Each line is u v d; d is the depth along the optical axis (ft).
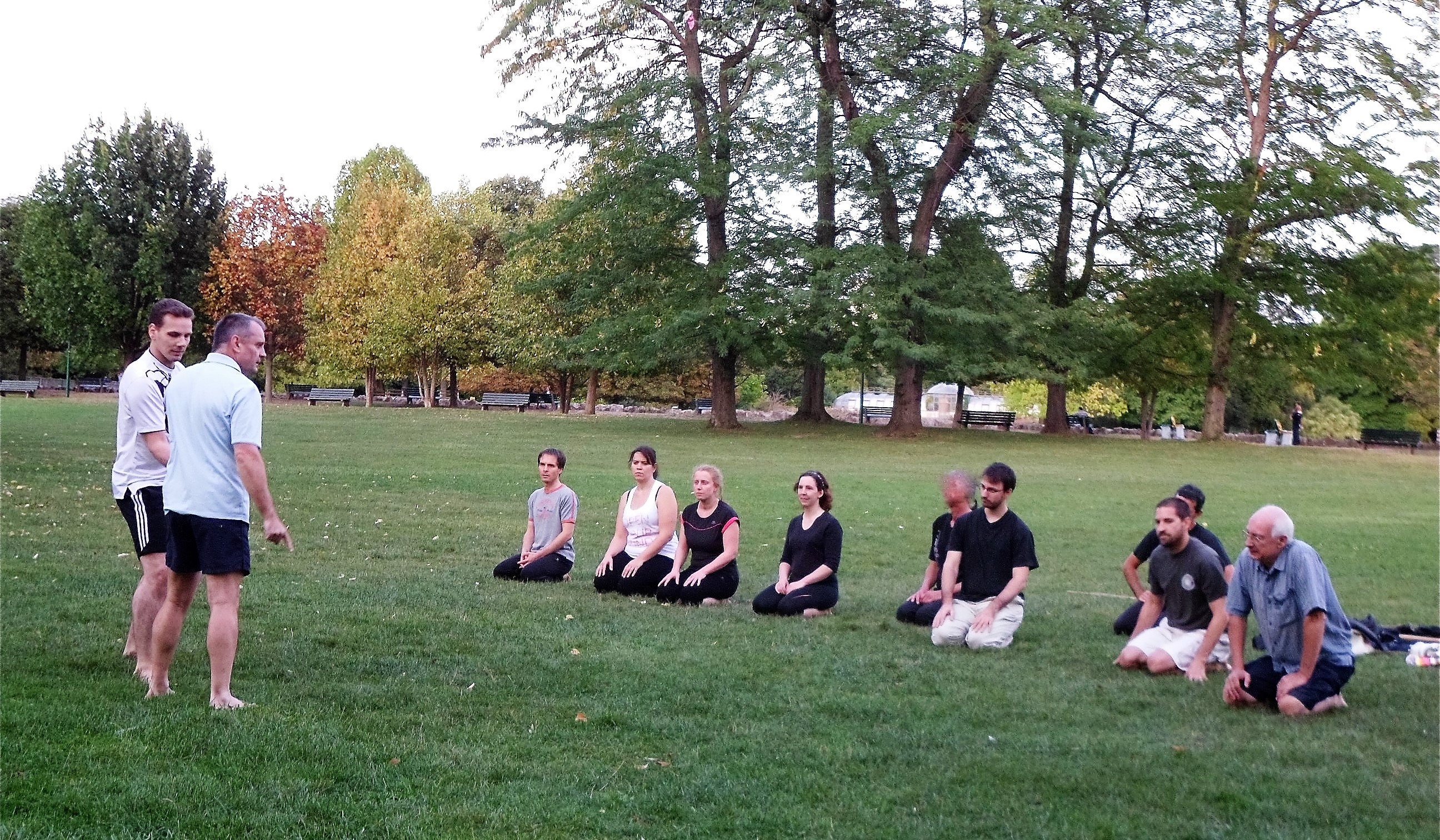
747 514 55.31
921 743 19.49
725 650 26.35
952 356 115.34
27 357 239.09
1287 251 124.36
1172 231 127.13
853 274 111.55
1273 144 128.26
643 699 21.74
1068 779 17.72
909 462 92.27
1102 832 15.60
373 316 180.75
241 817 14.96
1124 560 44.88
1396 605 35.96
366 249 189.88
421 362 191.42
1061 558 45.19
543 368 170.81
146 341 204.74
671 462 85.10
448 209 195.21
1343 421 184.34
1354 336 124.77
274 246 206.80
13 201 232.73
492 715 20.31
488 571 37.01
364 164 224.33
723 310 115.34
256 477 19.22
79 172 199.62
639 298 133.59
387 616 28.63
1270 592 22.61
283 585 32.35
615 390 222.69
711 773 17.57
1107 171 126.72
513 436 106.73
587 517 53.26
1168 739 20.12
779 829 15.44
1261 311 128.26
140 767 16.51
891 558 43.60
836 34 117.19
